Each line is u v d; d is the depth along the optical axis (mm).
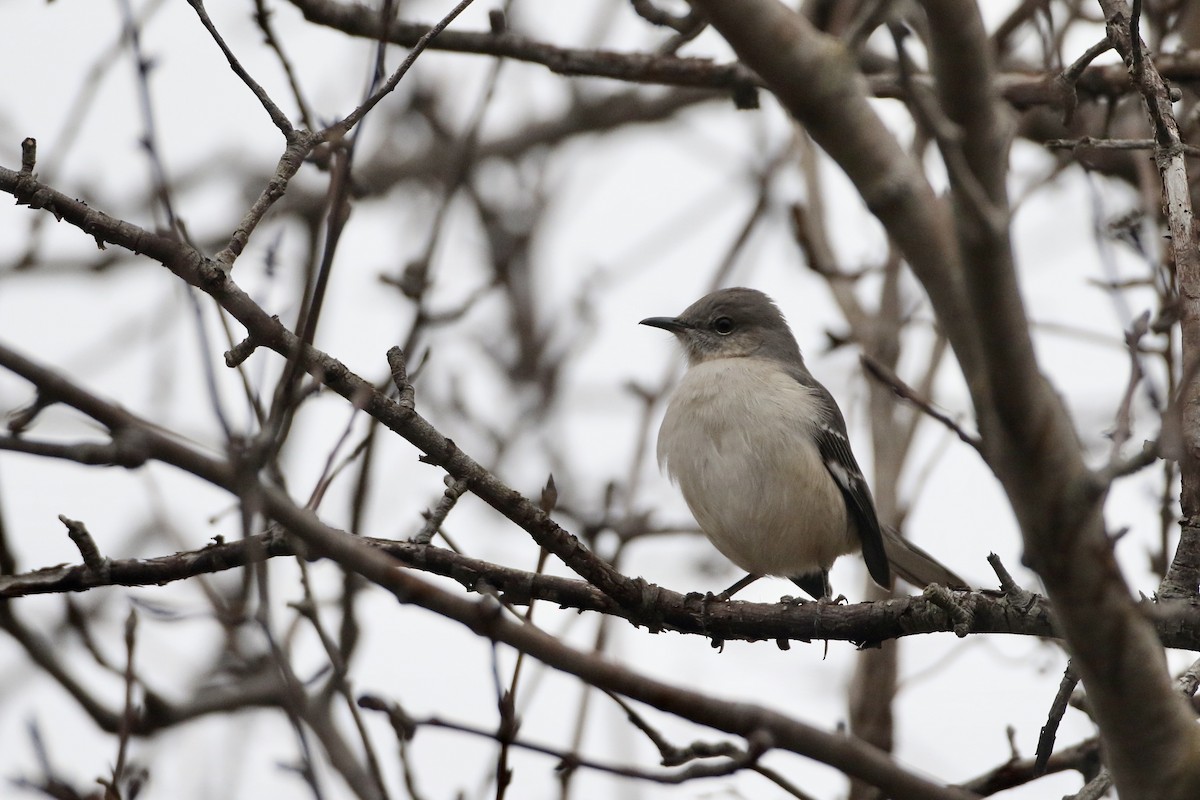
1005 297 5145
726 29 5297
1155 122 8273
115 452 6062
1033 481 5500
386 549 8922
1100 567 5727
